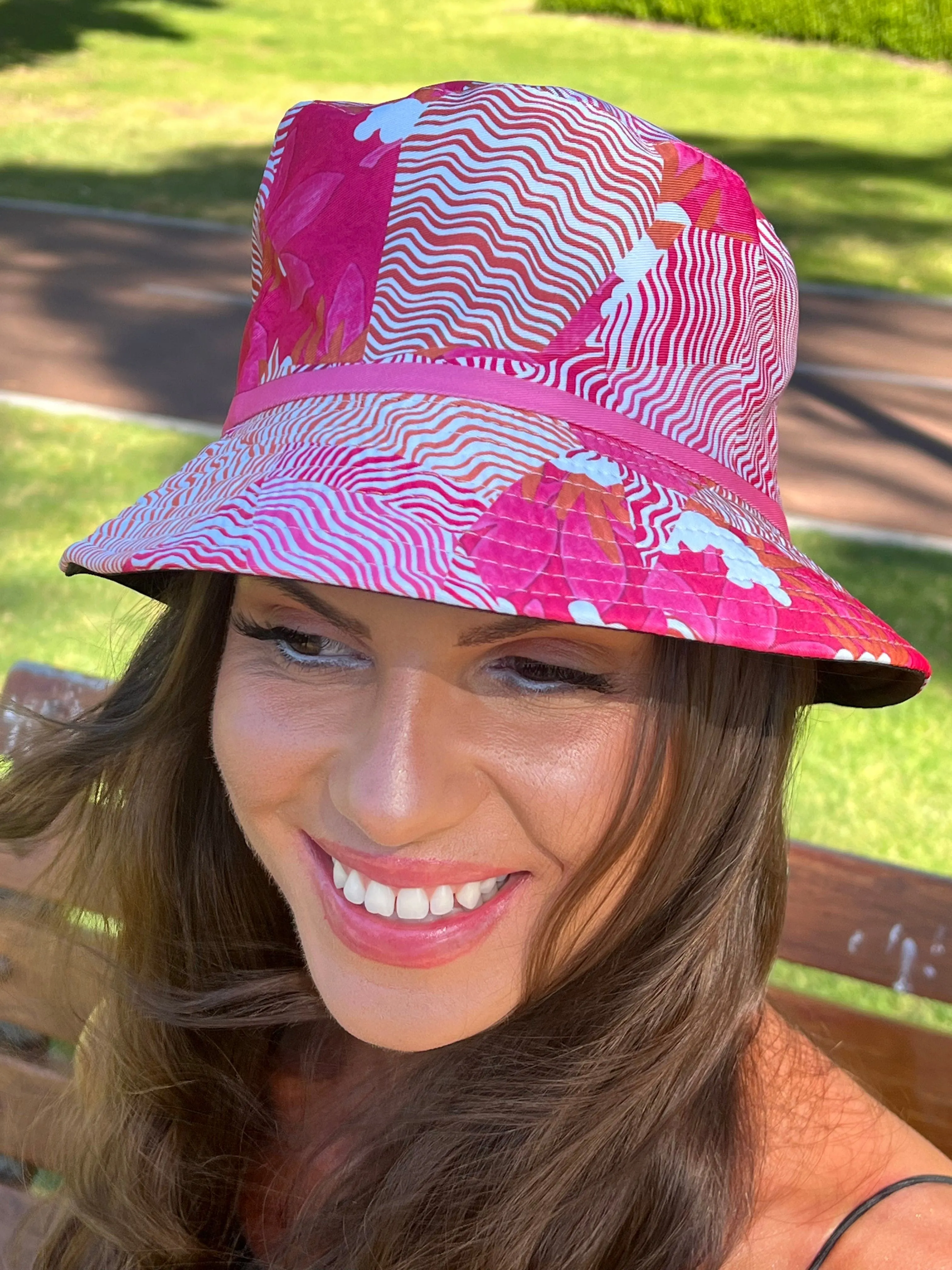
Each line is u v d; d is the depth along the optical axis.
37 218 2.98
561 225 0.29
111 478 1.60
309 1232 0.39
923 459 1.86
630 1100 0.35
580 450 0.29
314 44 5.12
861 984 0.84
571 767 0.30
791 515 1.62
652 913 0.33
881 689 0.36
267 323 0.33
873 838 0.97
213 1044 0.43
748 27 5.37
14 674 0.60
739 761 0.33
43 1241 0.49
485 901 0.32
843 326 2.49
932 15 5.01
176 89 4.34
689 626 0.28
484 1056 0.36
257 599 0.32
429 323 0.30
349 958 0.33
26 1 5.33
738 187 0.31
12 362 2.07
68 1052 0.57
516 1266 0.35
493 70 4.77
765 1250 0.34
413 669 0.29
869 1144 0.36
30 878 0.54
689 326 0.30
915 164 3.76
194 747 0.43
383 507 0.28
